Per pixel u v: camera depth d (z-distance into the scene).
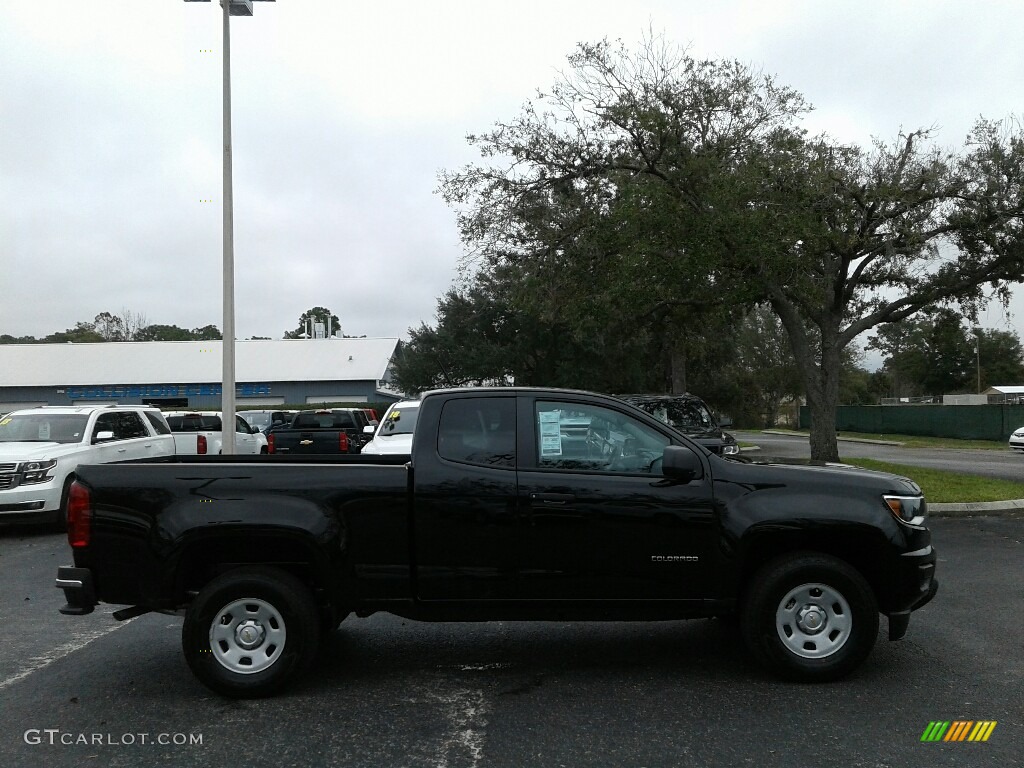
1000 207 16.16
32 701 5.07
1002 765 4.06
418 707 4.91
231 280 16.95
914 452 29.70
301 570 5.37
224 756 4.24
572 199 18.09
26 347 52.53
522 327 36.94
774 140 16.80
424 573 5.16
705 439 14.19
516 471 5.25
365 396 49.97
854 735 4.43
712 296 16.52
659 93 16.47
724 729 4.53
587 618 5.25
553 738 4.43
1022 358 76.56
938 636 6.29
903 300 18.28
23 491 11.02
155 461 5.86
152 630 6.74
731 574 5.22
